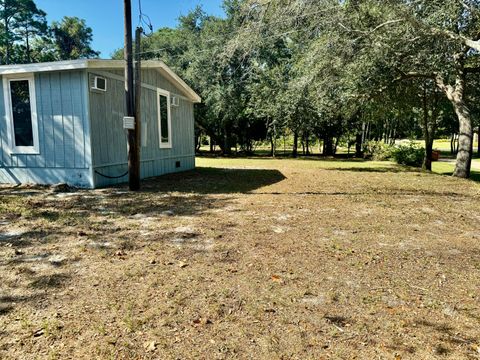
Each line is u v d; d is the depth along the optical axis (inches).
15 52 1370.6
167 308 91.7
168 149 426.6
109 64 285.6
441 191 302.8
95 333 79.7
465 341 78.0
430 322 86.3
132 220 185.3
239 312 90.2
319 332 81.4
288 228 173.0
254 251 137.8
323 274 115.8
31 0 1315.2
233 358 71.4
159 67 375.9
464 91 420.5
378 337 79.5
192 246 143.1
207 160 757.9
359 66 414.0
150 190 287.9
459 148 426.0
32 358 70.6
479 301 97.7
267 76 763.4
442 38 354.3
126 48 261.3
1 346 74.3
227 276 113.0
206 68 834.2
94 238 152.1
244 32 359.3
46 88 287.7
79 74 276.7
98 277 111.1
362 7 354.9
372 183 353.1
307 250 139.7
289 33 369.7
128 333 80.0
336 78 442.0
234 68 811.4
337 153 1143.0
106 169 304.7
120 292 100.7
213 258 129.3
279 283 108.2
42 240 148.5
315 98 476.7
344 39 385.4
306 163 663.1
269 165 601.0
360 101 468.8
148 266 120.8
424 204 241.3
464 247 146.7
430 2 339.6
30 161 303.6
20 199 238.4
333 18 354.9
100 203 229.5
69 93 281.7
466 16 357.4
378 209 222.2
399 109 555.5
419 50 380.5
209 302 95.3
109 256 130.1
